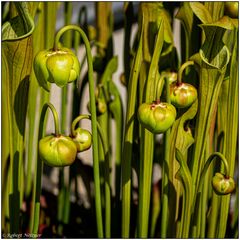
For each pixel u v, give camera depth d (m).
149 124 0.85
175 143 0.92
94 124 0.88
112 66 1.01
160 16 0.91
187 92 0.87
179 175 0.92
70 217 1.14
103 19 1.13
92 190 1.21
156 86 0.88
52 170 1.46
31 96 0.99
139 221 0.93
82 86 1.08
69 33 1.07
